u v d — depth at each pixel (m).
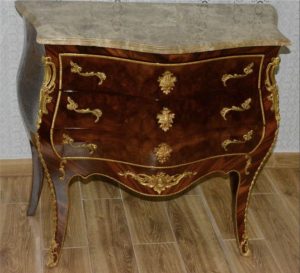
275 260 2.30
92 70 1.83
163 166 1.99
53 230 2.20
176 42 1.80
